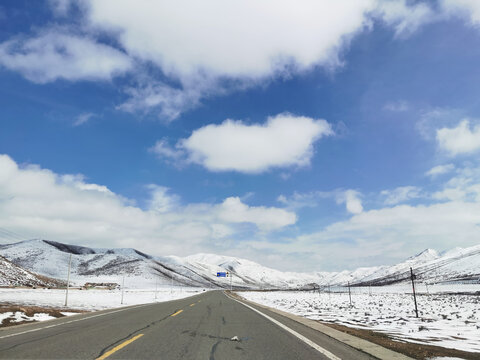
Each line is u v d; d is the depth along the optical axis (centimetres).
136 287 19000
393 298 6881
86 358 687
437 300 6062
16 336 997
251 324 1348
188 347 817
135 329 1166
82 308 2528
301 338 975
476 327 1652
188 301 3631
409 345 943
